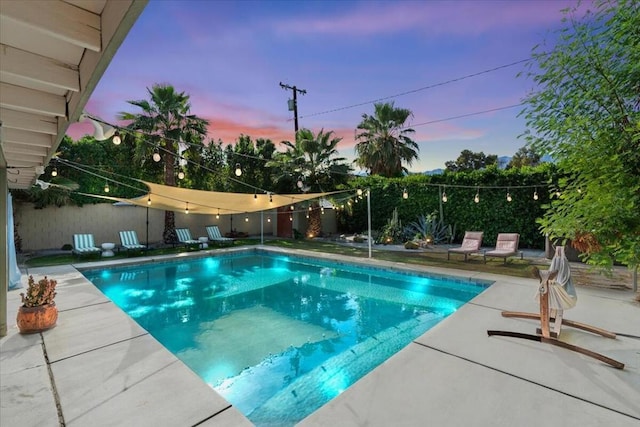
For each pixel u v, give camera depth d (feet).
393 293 26.61
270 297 25.88
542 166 38.73
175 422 8.49
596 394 9.34
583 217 8.71
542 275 13.01
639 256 7.91
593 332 13.58
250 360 15.20
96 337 14.07
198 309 23.03
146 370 11.22
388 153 63.21
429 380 10.25
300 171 51.01
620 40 7.90
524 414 8.52
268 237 58.75
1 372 11.10
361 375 13.73
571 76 8.75
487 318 15.67
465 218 44.60
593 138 8.36
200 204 37.76
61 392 9.89
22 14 4.49
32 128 9.32
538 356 11.73
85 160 44.27
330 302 24.43
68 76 6.59
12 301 19.60
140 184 48.42
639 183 7.56
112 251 39.88
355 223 58.70
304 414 11.03
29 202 40.19
